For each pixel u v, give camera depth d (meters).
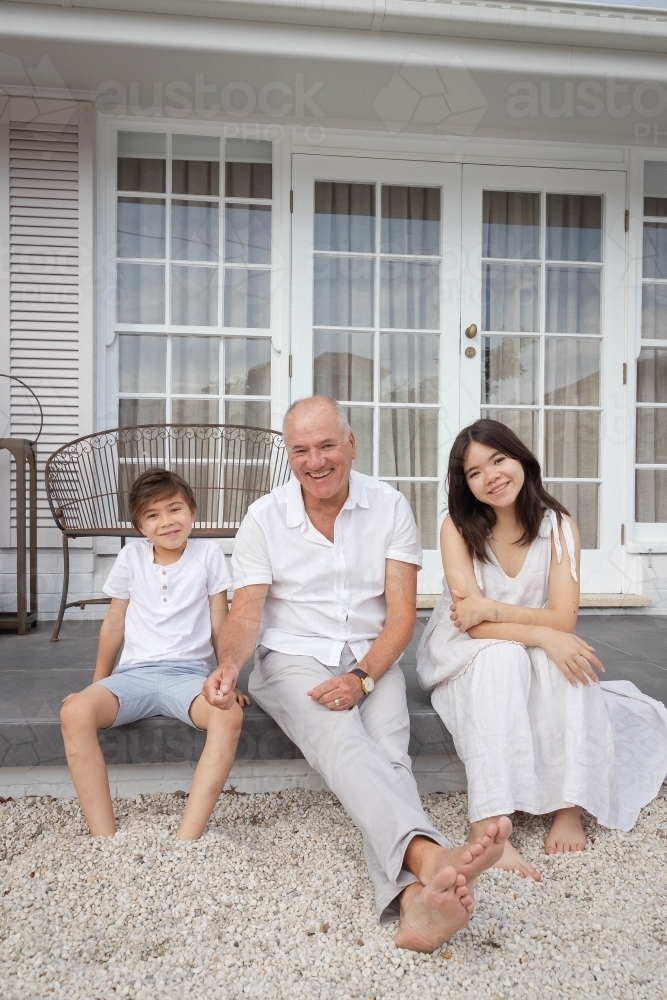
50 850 1.45
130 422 3.33
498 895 1.31
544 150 3.53
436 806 1.72
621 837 1.54
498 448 1.68
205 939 1.18
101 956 1.14
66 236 3.18
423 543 3.50
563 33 2.88
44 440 3.18
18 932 1.18
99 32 2.74
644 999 1.07
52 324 3.18
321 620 1.68
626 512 3.57
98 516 3.13
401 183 3.47
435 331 3.50
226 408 3.40
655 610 3.45
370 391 3.48
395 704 1.55
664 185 3.63
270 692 1.62
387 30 2.86
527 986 1.08
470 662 1.59
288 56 2.85
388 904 1.22
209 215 3.38
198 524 3.25
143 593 1.74
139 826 1.48
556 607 1.69
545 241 3.56
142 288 3.33
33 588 3.02
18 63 2.94
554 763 1.53
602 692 1.72
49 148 3.15
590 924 1.25
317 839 1.53
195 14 2.75
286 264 3.41
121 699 1.58
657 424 3.64
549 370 3.58
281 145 3.37
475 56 2.93
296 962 1.12
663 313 3.64
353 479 1.69
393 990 1.07
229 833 1.56
